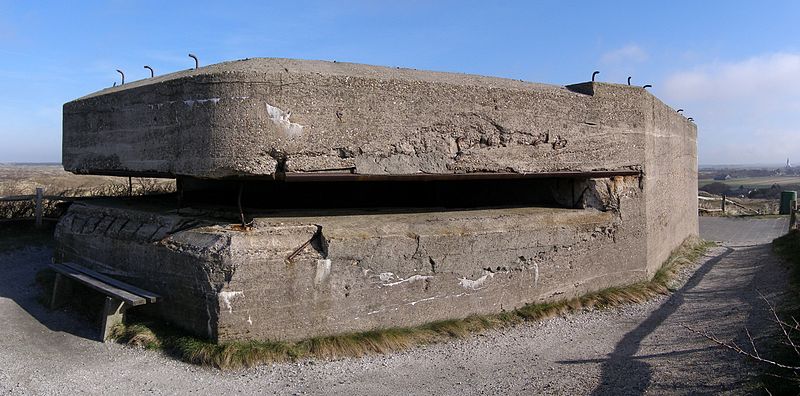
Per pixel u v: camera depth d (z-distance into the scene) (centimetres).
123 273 576
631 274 735
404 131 515
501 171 578
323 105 477
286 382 432
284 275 482
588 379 448
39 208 956
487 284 591
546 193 731
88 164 611
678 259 942
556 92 626
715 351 488
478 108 558
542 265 634
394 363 479
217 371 444
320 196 707
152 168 525
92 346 495
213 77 463
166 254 516
